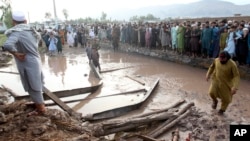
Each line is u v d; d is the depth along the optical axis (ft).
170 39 49.03
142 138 17.26
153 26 53.47
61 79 34.60
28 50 14.76
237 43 33.47
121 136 17.93
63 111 18.85
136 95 28.07
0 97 25.79
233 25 34.27
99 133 17.06
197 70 39.50
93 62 39.91
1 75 37.83
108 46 68.90
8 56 53.47
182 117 20.80
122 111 23.22
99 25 78.02
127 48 60.23
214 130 19.04
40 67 15.55
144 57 53.06
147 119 19.49
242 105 24.40
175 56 45.98
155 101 26.20
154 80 34.60
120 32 63.87
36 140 13.60
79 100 26.66
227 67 20.94
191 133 18.78
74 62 48.55
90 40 41.04
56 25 97.40
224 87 21.50
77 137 14.25
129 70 41.55
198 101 25.85
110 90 30.12
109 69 41.91
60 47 60.34
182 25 44.45
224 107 22.00
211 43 38.68
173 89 30.25
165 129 19.20
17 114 16.08
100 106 24.52
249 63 32.78
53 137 14.07
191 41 42.01
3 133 14.17
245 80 32.76
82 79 34.40
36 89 15.46
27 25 14.99
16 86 30.50
